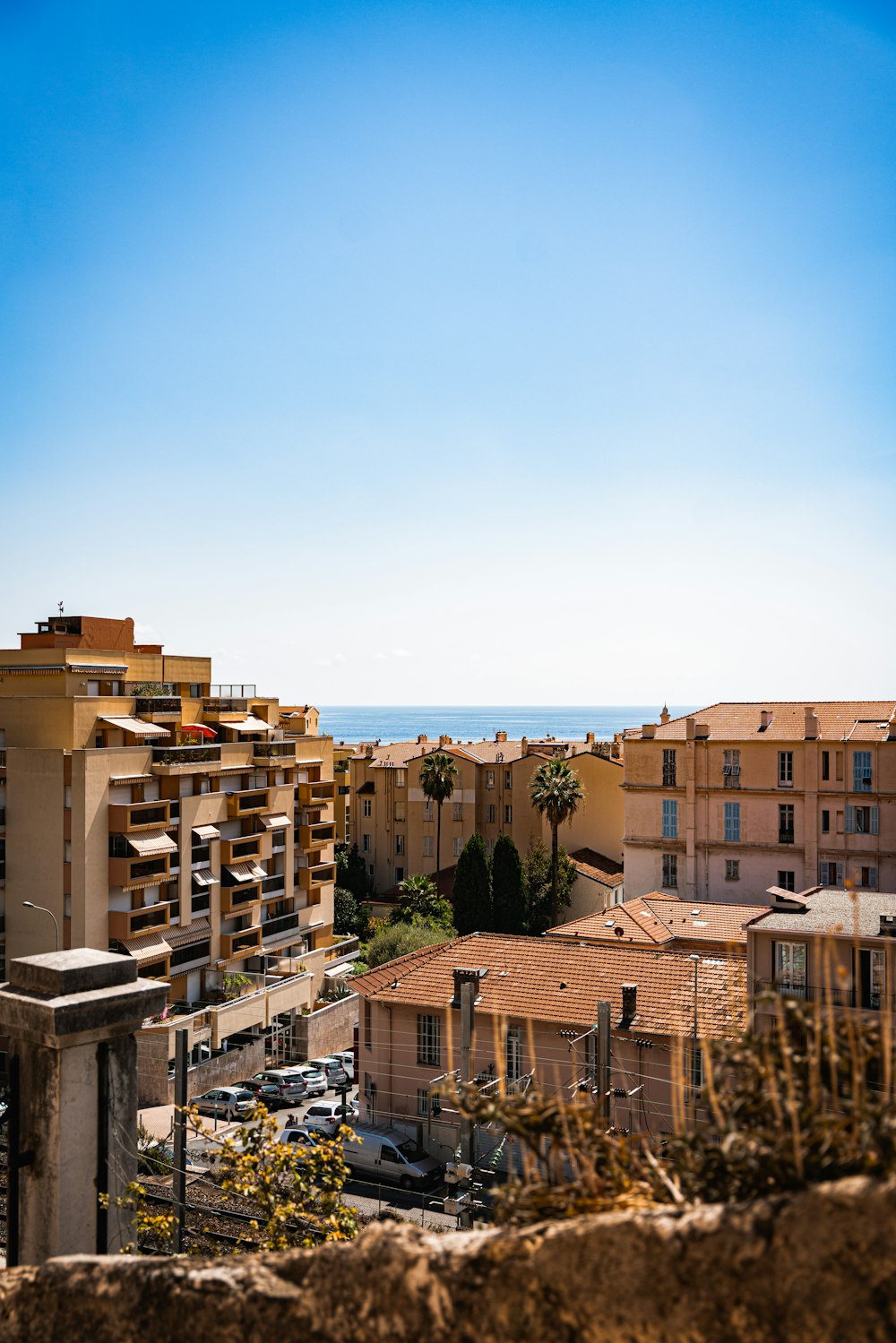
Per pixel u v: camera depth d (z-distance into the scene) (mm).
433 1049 39812
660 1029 33969
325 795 75062
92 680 61719
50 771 56031
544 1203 5047
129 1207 9609
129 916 55906
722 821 70000
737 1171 4594
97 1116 9477
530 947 41906
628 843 73250
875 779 65438
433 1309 4539
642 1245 4145
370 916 89250
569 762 95500
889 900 37938
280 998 61625
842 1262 3770
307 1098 53031
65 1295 5500
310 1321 4832
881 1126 4332
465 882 79938
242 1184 11195
